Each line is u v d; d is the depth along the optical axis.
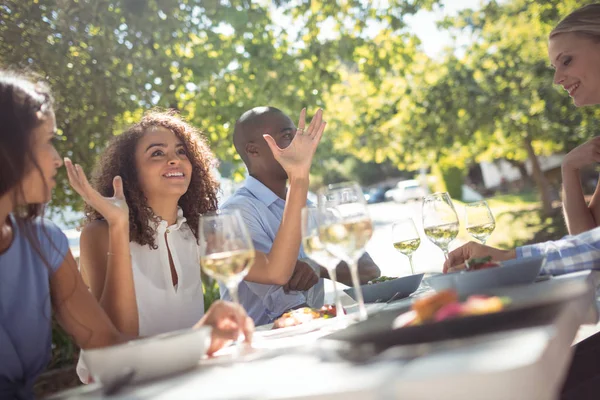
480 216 2.57
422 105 14.85
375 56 9.19
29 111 1.89
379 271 3.61
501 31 14.66
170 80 7.08
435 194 2.48
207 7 7.39
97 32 6.80
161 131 2.95
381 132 15.22
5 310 1.85
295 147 2.70
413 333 1.29
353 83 13.59
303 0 8.59
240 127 3.76
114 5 6.77
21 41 6.47
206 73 7.62
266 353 1.51
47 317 1.92
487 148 17.89
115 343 1.94
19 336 1.86
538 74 14.57
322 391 1.05
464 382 0.98
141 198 2.85
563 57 3.20
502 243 13.99
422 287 2.63
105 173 2.93
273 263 2.71
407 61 9.45
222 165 9.37
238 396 1.11
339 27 8.92
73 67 6.68
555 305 1.28
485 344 1.17
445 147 16.09
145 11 6.82
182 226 2.97
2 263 1.86
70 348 5.73
